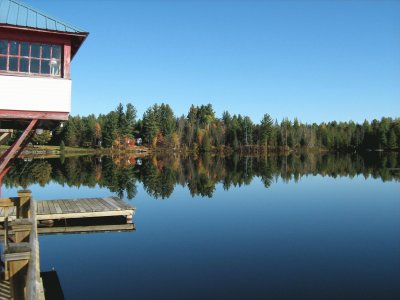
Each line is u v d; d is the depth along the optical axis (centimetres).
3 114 971
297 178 3575
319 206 2145
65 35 1015
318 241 1408
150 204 2191
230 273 1073
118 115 8962
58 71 1020
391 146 9712
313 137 10506
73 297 904
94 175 3659
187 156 7856
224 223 1702
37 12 1020
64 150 7631
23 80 986
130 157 7050
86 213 1484
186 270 1092
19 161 5262
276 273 1072
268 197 2462
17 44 988
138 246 1320
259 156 8088
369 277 1044
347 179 3481
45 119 1005
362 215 1886
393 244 1365
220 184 3122
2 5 1001
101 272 1071
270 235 1489
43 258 1189
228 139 10100
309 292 945
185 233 1512
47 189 2722
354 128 10938
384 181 3306
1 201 847
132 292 936
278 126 10769
